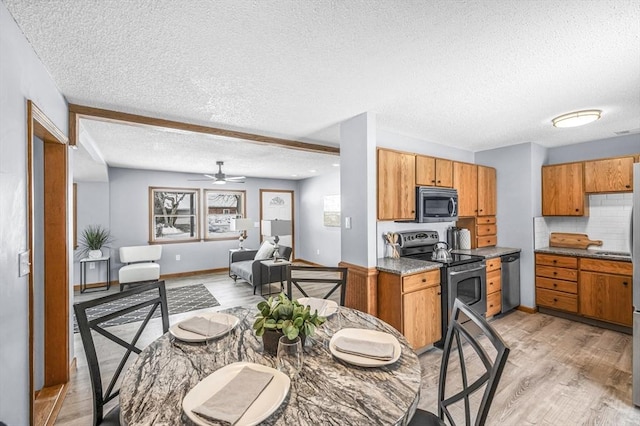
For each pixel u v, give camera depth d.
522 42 1.65
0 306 1.25
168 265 6.24
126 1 1.31
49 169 2.22
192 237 6.59
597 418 1.90
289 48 1.70
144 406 0.94
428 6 1.36
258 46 1.68
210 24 1.48
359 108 2.64
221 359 1.25
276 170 6.27
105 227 5.63
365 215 2.73
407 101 2.48
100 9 1.35
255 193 7.40
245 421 0.85
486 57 1.80
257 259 5.34
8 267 1.32
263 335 1.30
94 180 5.47
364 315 1.75
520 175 3.97
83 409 2.03
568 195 3.79
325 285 5.65
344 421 0.86
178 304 4.40
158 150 4.19
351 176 2.89
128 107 2.57
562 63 1.87
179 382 1.08
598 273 3.33
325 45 1.67
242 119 2.91
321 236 7.11
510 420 1.89
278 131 3.32
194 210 6.62
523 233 3.94
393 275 2.63
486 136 3.60
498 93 2.33
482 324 1.13
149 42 1.62
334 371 1.13
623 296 3.16
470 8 1.37
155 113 2.72
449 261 3.01
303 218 7.84
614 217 3.64
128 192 5.86
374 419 0.87
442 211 3.35
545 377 2.37
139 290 1.60
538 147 4.00
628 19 1.44
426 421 1.28
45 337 2.22
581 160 3.91
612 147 3.66
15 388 1.37
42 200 2.21
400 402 0.95
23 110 1.50
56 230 2.24
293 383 1.05
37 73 1.73
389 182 2.94
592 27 1.51
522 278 3.93
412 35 1.58
